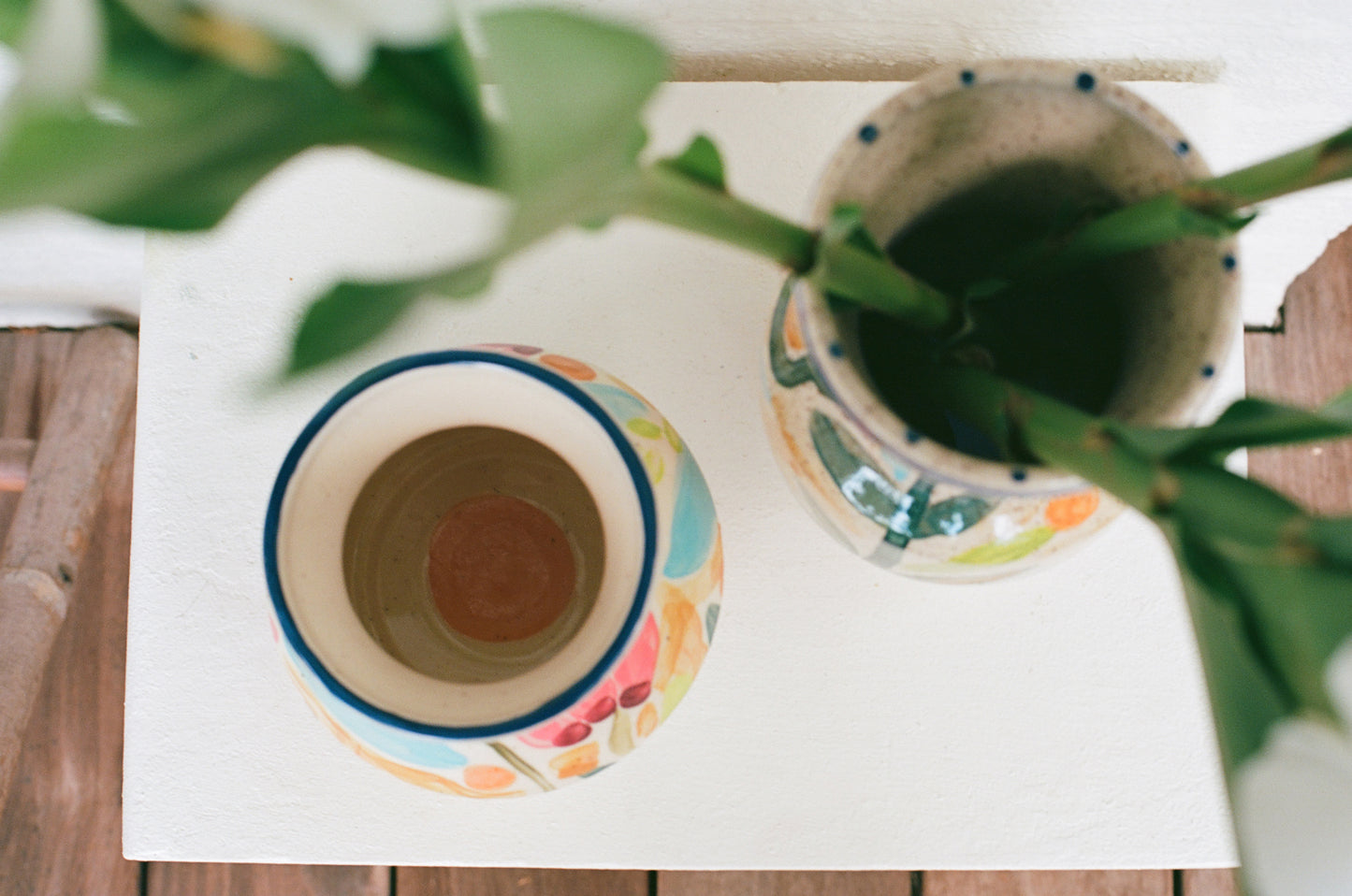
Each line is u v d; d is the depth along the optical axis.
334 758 0.74
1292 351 0.86
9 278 0.88
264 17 0.22
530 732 0.61
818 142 0.76
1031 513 0.59
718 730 0.74
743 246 0.42
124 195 0.24
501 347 0.65
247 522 0.76
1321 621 0.32
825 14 0.75
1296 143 0.80
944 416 0.60
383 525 0.67
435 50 0.25
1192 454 0.39
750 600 0.74
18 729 0.86
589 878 0.83
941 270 0.62
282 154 0.26
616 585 0.62
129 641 0.75
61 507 0.89
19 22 0.24
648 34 0.22
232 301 0.76
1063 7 0.74
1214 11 0.73
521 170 0.22
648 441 0.63
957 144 0.58
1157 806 0.73
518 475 0.68
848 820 0.73
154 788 0.74
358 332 0.24
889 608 0.74
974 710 0.73
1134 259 0.59
